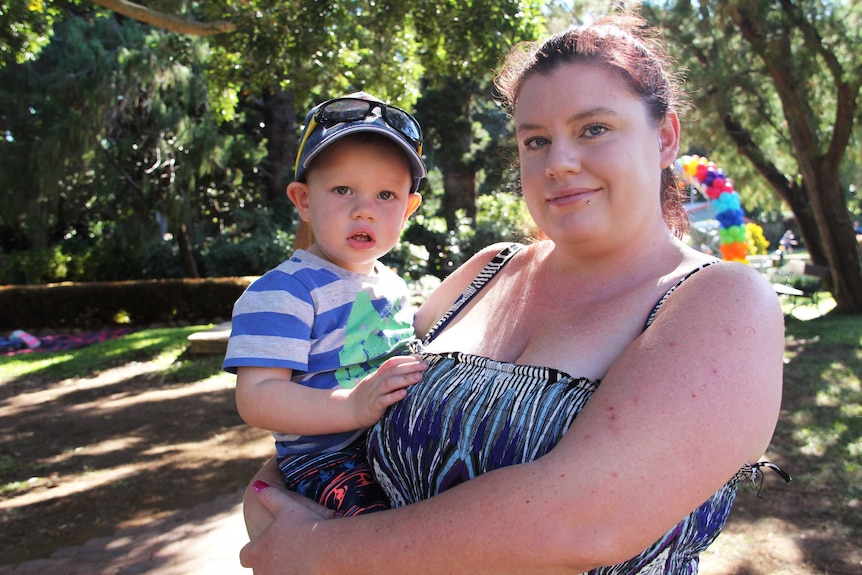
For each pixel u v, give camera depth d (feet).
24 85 57.67
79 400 31.60
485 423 4.16
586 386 3.92
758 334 3.61
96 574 14.37
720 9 39.75
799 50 40.83
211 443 23.58
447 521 3.65
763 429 3.55
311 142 6.00
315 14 27.20
